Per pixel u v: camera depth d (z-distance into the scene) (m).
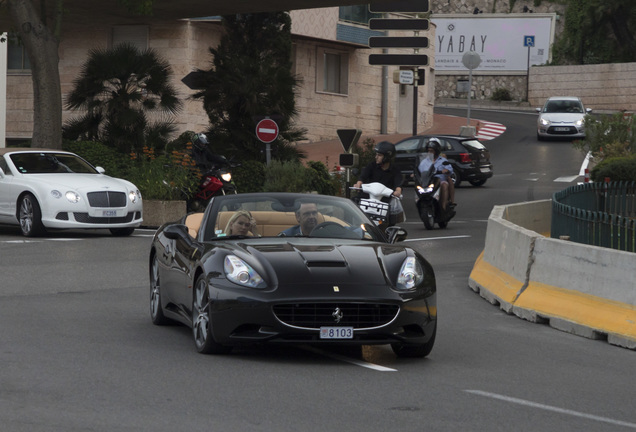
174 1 35.47
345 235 11.39
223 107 33.94
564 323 12.85
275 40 35.97
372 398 8.49
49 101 29.30
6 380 8.76
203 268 10.34
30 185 22.88
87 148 29.42
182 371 9.41
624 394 9.11
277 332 9.73
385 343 9.97
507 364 10.43
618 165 28.05
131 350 10.44
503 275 15.31
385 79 59.00
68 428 7.21
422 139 41.34
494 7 90.81
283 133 34.41
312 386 8.91
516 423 7.80
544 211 24.94
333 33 53.91
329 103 55.28
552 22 87.00
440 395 8.72
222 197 11.86
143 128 31.52
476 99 88.00
